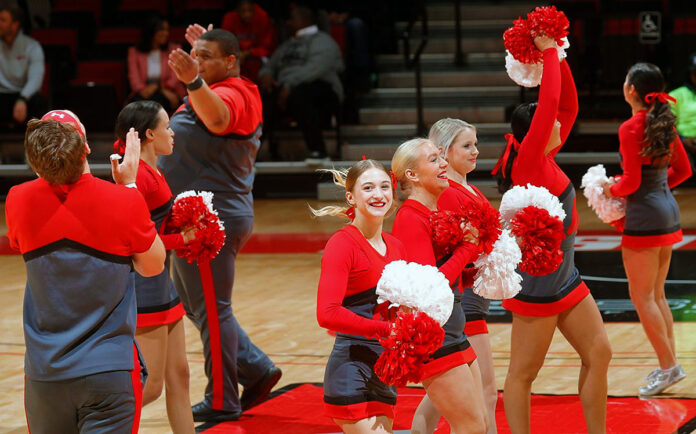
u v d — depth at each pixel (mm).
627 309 14023
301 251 19422
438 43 28938
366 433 6691
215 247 7973
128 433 6152
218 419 9844
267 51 26188
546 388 10586
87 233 6129
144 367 6484
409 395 10484
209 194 8078
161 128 8406
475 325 8250
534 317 8086
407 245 7238
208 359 9898
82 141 6211
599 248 18703
